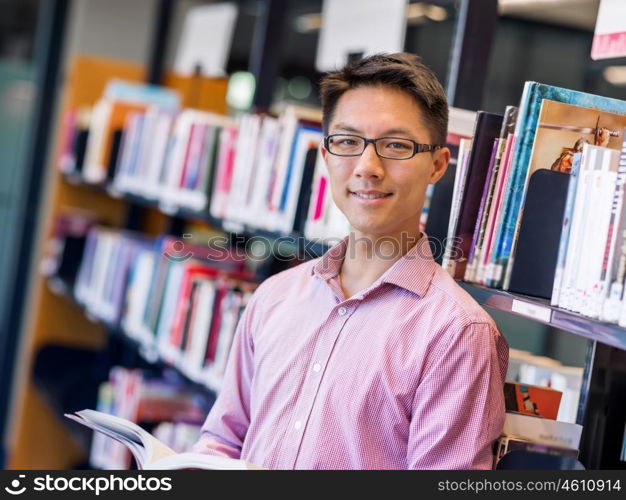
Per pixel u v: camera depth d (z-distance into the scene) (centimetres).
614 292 110
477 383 120
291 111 211
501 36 338
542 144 135
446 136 139
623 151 113
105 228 389
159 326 271
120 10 462
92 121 379
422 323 127
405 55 134
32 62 562
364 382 127
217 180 251
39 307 397
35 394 389
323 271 141
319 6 353
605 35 141
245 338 153
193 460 119
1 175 508
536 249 136
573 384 152
